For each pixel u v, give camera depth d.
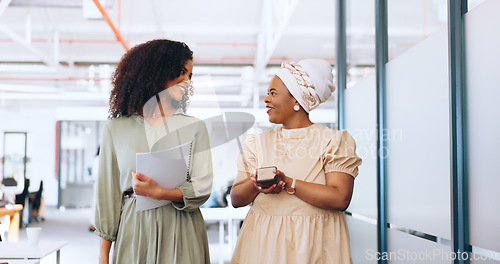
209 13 11.10
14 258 3.28
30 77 14.90
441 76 2.65
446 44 2.58
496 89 2.12
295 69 1.73
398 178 3.36
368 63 4.12
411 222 3.09
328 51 12.65
